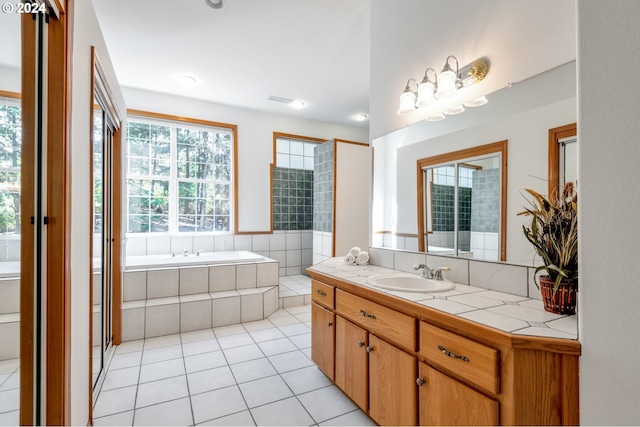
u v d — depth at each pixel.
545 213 1.18
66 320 1.15
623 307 0.80
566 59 1.26
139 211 3.89
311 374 2.16
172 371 2.19
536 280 1.36
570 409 0.90
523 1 1.41
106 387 1.97
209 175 4.32
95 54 1.57
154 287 3.03
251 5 2.23
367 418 1.69
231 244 4.36
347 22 2.47
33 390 1.09
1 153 1.07
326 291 2.06
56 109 1.13
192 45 2.75
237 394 1.91
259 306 3.32
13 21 1.07
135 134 3.86
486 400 1.02
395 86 2.20
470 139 1.67
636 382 0.78
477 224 1.62
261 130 4.59
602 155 0.85
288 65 3.14
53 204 1.12
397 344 1.43
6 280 1.08
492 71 1.55
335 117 4.88
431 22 1.89
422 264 1.83
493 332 0.99
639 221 0.78
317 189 4.36
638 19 0.78
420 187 2.00
